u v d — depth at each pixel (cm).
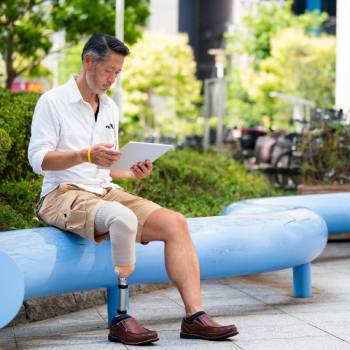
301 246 998
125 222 774
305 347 784
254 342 803
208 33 7431
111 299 882
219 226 920
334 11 6225
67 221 803
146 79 5803
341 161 1978
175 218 807
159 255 862
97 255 816
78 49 4331
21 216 1177
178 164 1891
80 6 2481
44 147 809
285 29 5528
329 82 5372
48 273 779
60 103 823
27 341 839
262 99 5509
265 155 2831
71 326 917
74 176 832
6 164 1270
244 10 5962
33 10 2531
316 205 1329
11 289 746
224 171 2219
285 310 980
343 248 1586
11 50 2472
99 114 846
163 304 1045
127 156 812
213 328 802
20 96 1428
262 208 1101
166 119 6006
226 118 5559
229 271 923
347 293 1097
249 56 5844
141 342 789
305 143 2006
